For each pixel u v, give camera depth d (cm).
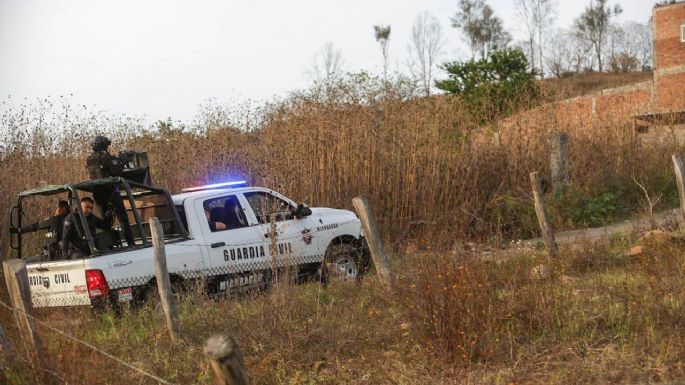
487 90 2030
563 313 792
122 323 912
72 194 997
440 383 687
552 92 2067
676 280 885
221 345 481
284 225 1118
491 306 759
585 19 8088
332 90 1677
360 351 784
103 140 1074
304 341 800
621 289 856
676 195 1897
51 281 1002
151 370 746
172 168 1589
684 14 3588
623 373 659
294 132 1584
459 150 1709
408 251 1008
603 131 2042
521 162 1856
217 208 1094
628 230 1400
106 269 970
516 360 720
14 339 708
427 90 1805
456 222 1517
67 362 652
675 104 2364
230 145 1620
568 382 655
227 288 1014
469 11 8169
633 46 8075
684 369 657
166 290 834
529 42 7712
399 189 1602
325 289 993
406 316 791
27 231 1073
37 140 1505
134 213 1023
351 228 1212
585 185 1875
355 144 1589
